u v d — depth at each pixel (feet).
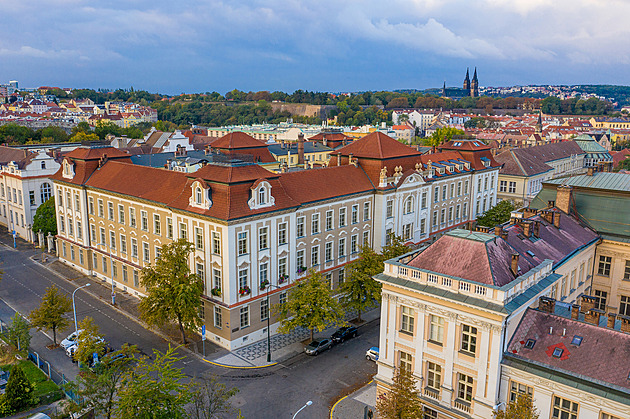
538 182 456.04
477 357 139.44
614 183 228.63
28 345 212.84
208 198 211.00
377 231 274.16
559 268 176.24
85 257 302.45
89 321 185.47
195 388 176.55
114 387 146.92
